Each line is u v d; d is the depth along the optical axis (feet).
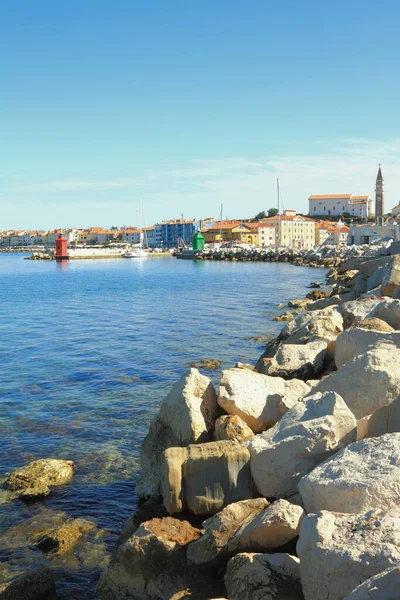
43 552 33.17
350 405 34.55
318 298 148.97
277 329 109.19
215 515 27.84
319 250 400.88
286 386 42.14
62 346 96.48
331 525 21.81
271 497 30.55
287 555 23.45
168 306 152.87
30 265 479.41
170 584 26.58
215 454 31.42
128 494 40.06
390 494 23.31
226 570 25.34
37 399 63.62
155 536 27.63
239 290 195.83
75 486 41.32
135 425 54.34
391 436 27.04
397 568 17.83
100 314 140.36
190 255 555.69
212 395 40.65
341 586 19.88
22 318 135.44
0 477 42.96
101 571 31.04
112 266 433.07
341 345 45.98
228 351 89.04
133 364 80.94
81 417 56.90
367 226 466.70
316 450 29.94
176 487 31.32
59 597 28.99
